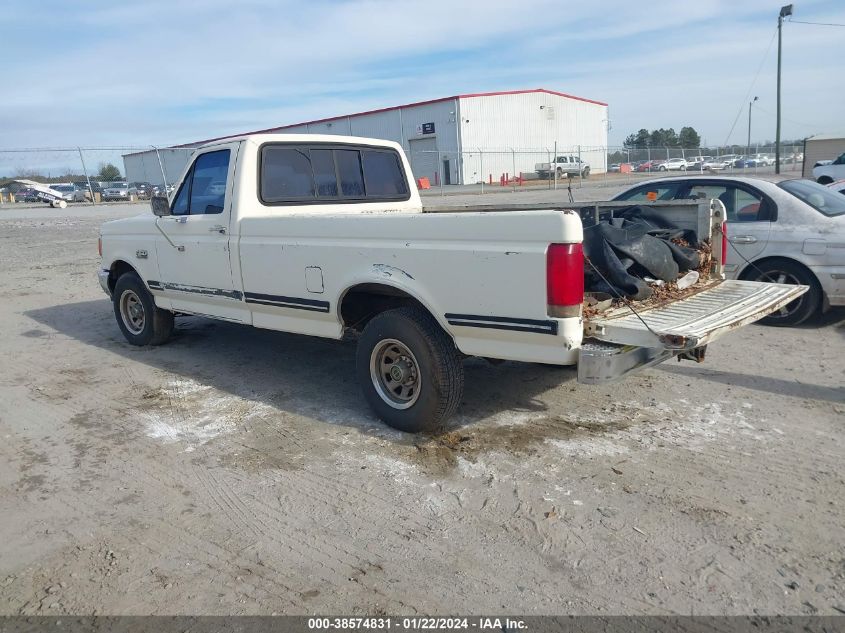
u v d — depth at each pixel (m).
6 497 4.00
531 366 5.99
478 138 49.12
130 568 3.27
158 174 46.62
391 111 51.03
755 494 3.73
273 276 5.25
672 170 44.97
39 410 5.43
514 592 3.01
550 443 4.46
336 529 3.55
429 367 4.37
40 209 32.78
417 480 4.04
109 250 7.23
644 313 4.18
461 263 4.05
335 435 4.72
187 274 6.13
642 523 3.49
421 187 39.47
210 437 4.78
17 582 3.19
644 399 5.18
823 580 3.01
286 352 6.86
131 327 7.39
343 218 4.66
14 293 11.07
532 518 3.58
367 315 5.10
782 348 6.36
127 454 4.55
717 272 5.20
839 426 4.57
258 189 5.51
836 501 3.63
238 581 3.15
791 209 6.96
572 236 3.64
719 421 4.72
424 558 3.28
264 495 3.93
